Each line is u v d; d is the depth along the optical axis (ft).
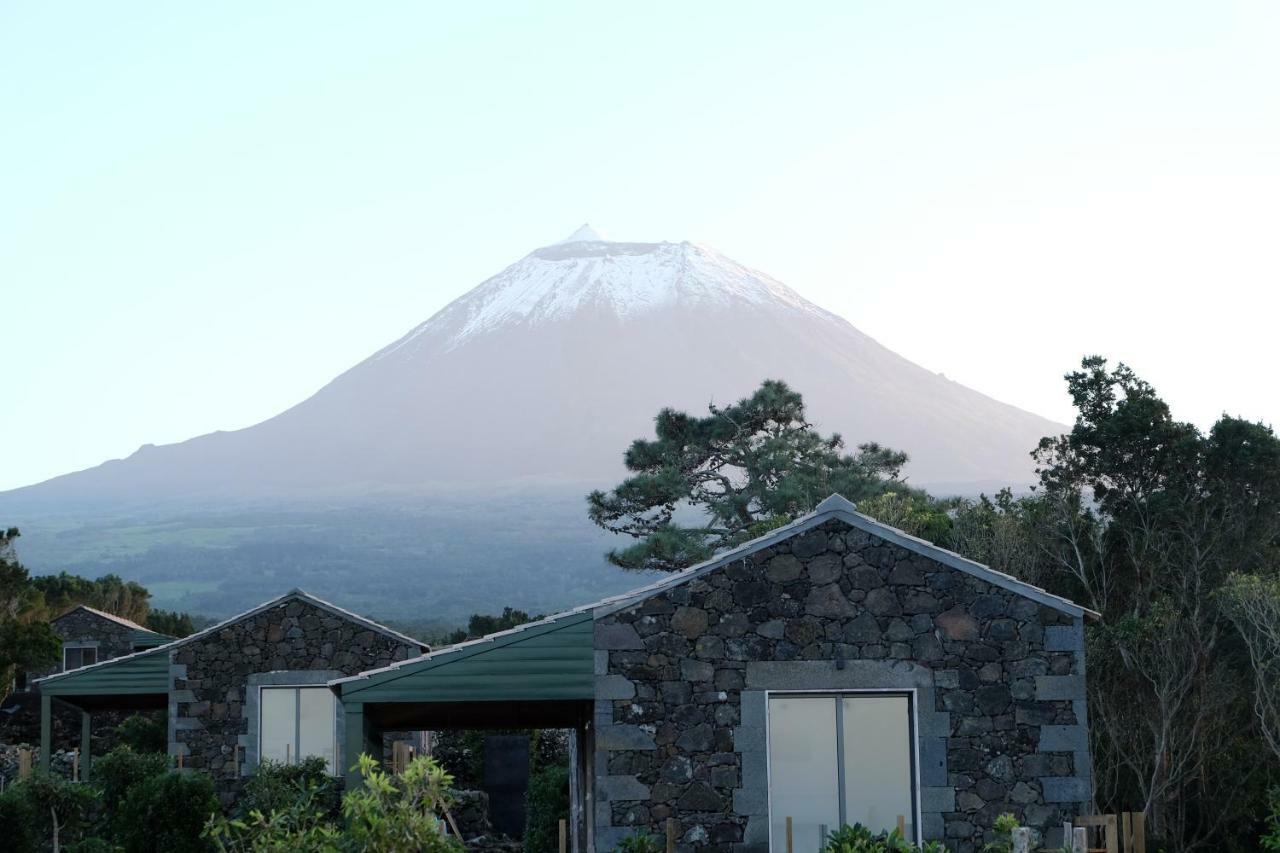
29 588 163.32
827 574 63.00
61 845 74.02
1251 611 97.60
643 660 62.28
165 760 85.87
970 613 63.00
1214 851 99.30
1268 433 112.47
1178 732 99.40
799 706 62.75
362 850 43.80
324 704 101.35
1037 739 62.34
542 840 100.32
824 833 61.72
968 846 61.46
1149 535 111.75
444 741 128.26
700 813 61.31
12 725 146.82
